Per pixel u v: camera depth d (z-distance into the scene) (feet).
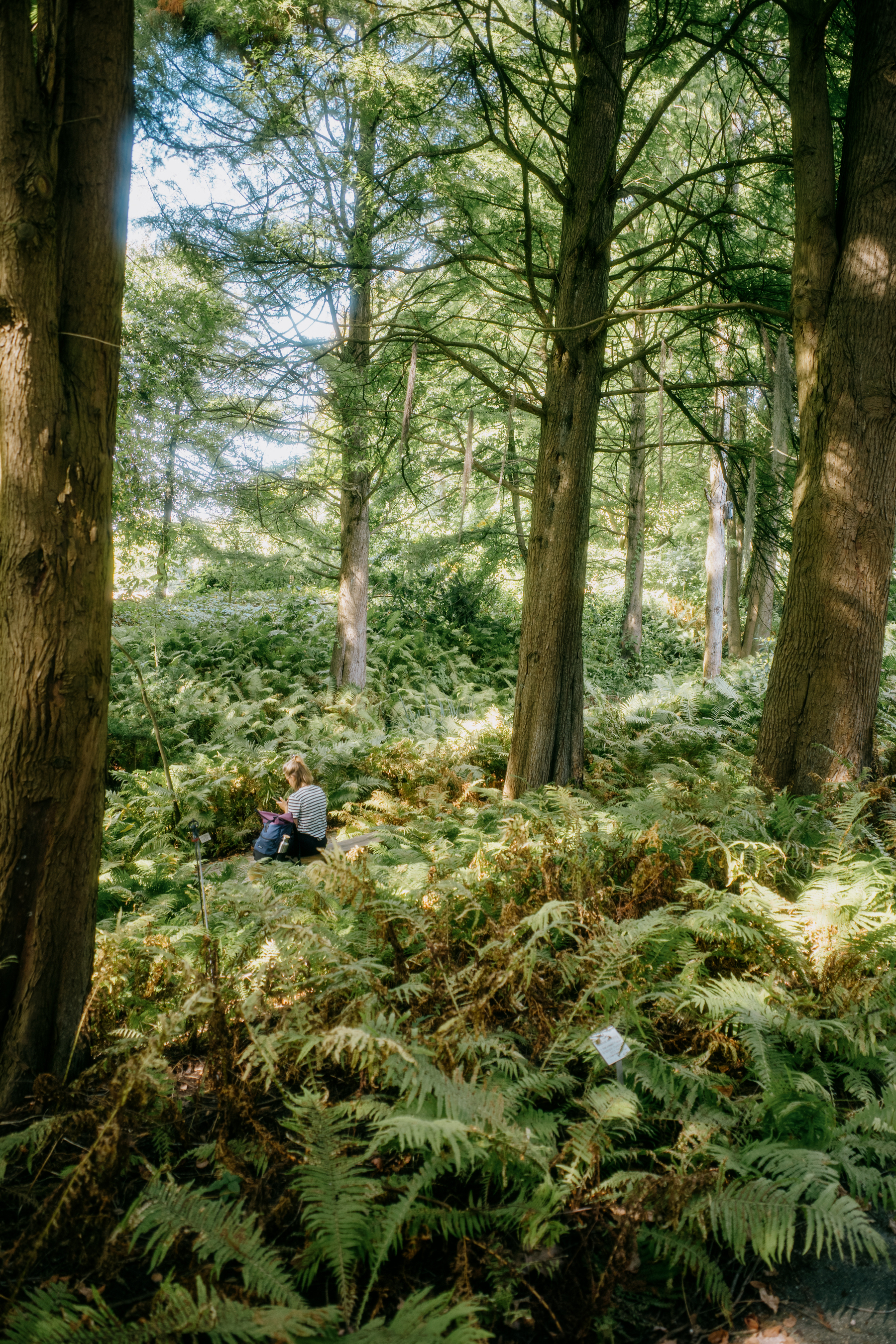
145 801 26.84
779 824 17.46
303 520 43.75
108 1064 11.25
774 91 22.99
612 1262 8.19
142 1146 10.39
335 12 26.48
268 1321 6.95
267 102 26.78
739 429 36.52
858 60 19.42
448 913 13.85
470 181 30.07
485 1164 9.25
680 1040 11.94
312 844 22.15
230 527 37.63
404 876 16.15
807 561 19.94
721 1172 8.94
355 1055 10.09
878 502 19.20
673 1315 8.44
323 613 56.18
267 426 32.17
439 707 41.45
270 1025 12.05
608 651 61.93
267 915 12.68
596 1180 9.43
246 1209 9.23
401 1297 8.27
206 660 44.45
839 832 15.58
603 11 22.76
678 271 25.90
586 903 13.93
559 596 23.36
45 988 11.00
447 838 20.29
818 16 19.21
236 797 28.66
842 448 19.30
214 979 11.64
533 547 23.81
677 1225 8.64
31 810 10.76
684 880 14.64
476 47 24.95
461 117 27.63
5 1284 8.22
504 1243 8.87
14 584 10.56
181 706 36.99
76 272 10.51
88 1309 7.13
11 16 9.71
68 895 11.10
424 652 53.52
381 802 24.36
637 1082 10.73
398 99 27.30
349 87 28.27
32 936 10.87
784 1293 8.64
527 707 23.57
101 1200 8.82
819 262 19.60
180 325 28.94
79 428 10.57
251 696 40.75
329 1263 8.43
